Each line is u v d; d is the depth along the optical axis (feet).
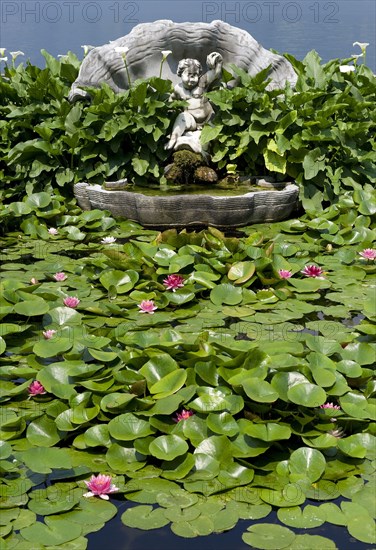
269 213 21.85
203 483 10.52
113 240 20.26
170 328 15.16
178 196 21.09
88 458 11.12
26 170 23.40
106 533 9.84
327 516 9.88
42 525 9.69
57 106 24.50
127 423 11.44
